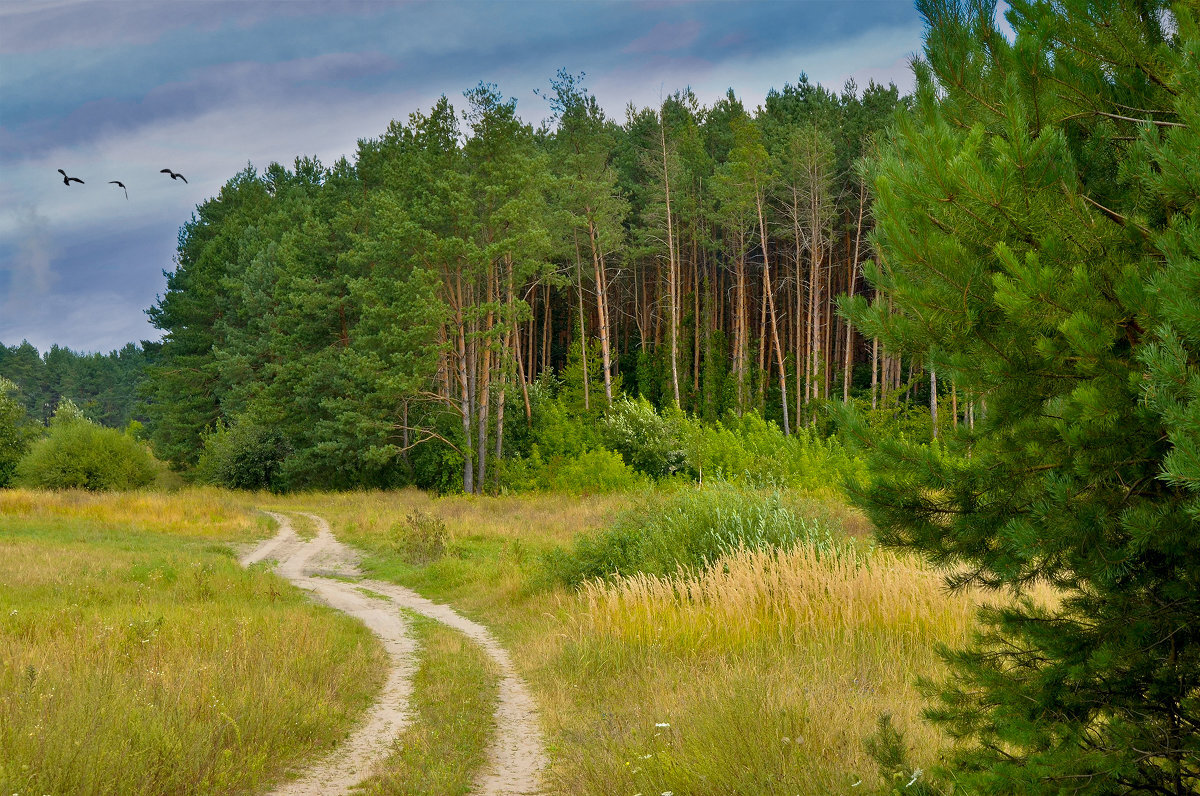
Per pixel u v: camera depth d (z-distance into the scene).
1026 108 4.43
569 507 34.53
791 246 64.44
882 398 43.66
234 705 7.76
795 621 10.88
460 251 43.16
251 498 45.91
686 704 8.00
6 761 5.57
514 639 14.07
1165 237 3.58
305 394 50.41
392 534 27.59
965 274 4.09
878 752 4.89
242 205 77.25
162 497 37.84
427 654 12.51
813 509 16.62
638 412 44.97
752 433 41.81
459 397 48.59
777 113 68.88
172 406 64.06
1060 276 3.92
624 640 11.51
